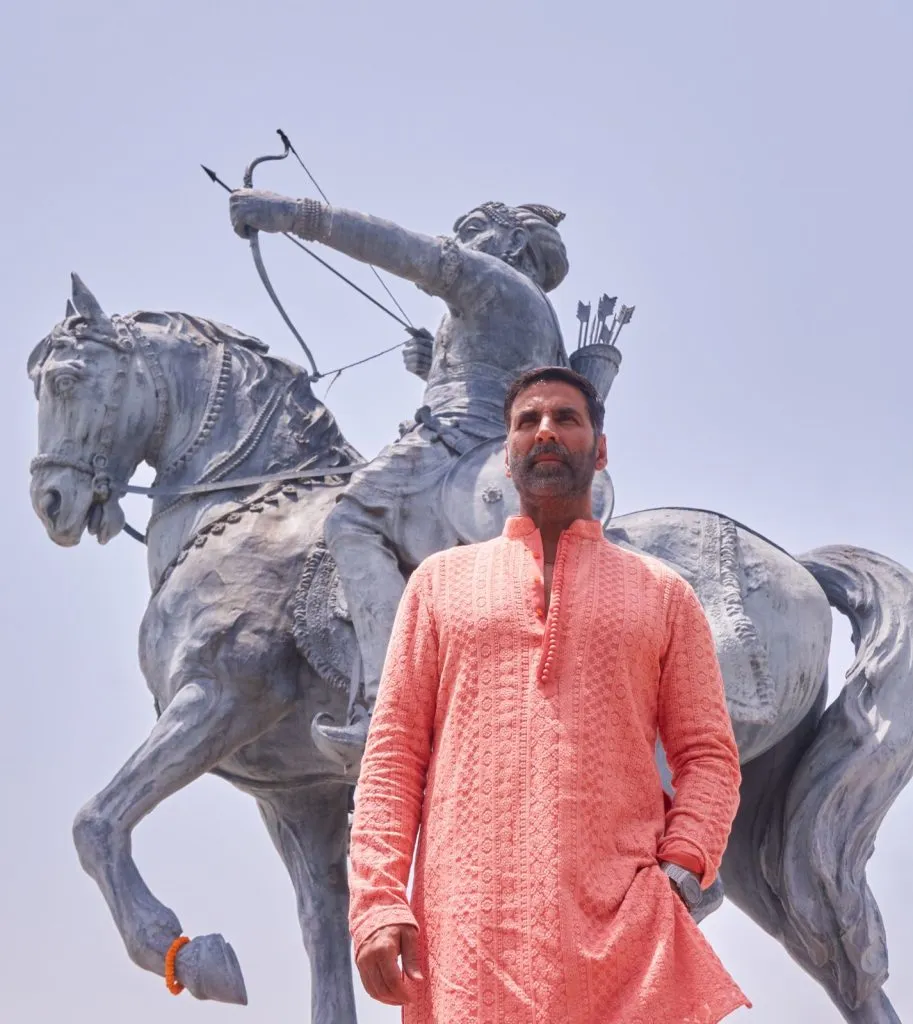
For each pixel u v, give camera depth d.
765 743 6.45
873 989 6.49
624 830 3.22
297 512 6.79
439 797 3.24
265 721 6.58
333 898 6.84
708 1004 3.06
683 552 6.53
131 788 6.36
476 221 7.25
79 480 6.84
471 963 3.08
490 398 6.70
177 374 7.05
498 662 3.29
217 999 6.10
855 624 6.82
